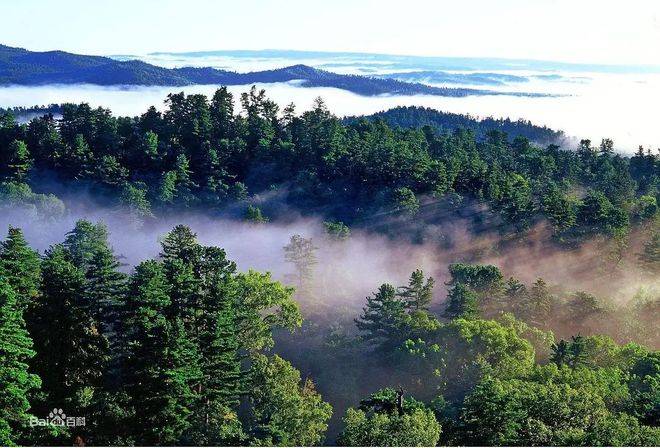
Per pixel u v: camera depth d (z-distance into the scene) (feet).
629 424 142.41
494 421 142.31
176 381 136.15
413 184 492.13
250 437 152.15
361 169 508.12
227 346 160.66
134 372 142.00
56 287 156.15
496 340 230.89
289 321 231.30
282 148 533.55
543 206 458.50
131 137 534.78
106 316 170.71
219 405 155.02
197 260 213.25
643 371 214.90
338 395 238.27
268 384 174.60
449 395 220.43
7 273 161.17
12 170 479.00
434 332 249.34
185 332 147.43
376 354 260.01
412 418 138.41
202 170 512.22
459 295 279.69
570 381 193.67
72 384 155.94
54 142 496.23
